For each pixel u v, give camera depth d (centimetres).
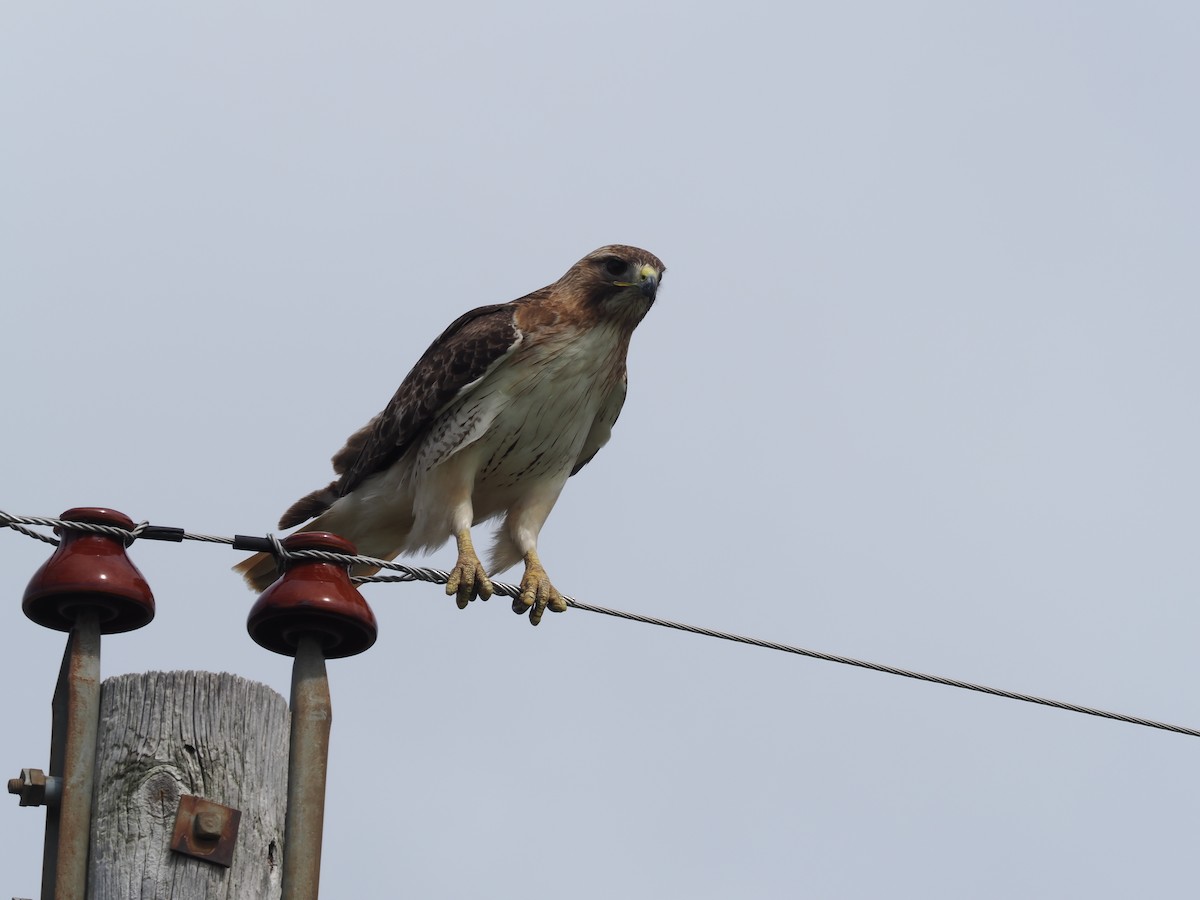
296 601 1020
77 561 1002
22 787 924
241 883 906
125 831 906
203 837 901
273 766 947
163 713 930
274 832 935
